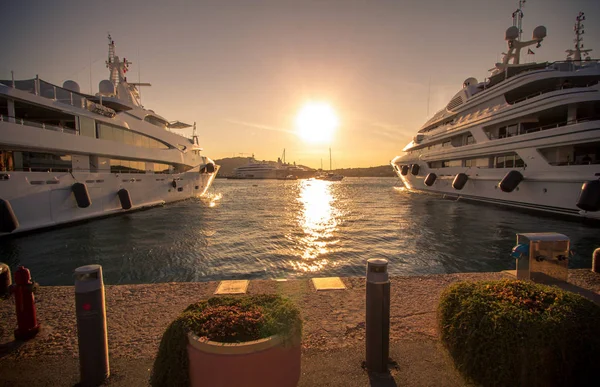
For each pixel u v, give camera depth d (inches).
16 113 778.8
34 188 680.4
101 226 782.5
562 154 828.0
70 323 161.8
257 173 6250.0
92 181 826.8
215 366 82.6
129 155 971.9
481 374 89.5
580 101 778.2
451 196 1309.1
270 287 202.5
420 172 1571.1
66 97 835.4
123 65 1215.6
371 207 1304.1
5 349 138.1
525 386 84.4
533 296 99.0
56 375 119.9
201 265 480.7
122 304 182.1
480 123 1085.8
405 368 120.9
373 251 563.5
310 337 143.8
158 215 970.7
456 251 553.9
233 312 95.2
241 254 546.6
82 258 515.8
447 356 104.3
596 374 85.6
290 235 717.3
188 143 1386.6
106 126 898.7
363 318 161.8
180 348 88.1
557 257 199.5
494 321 89.8
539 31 1101.1
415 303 179.5
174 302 184.5
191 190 1411.2
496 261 493.0
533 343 84.5
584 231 693.3
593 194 701.3
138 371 120.8
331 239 671.1
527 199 905.5
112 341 143.8
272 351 86.0
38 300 188.5
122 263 489.4
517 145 924.6
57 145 741.3
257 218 991.0
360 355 129.6
